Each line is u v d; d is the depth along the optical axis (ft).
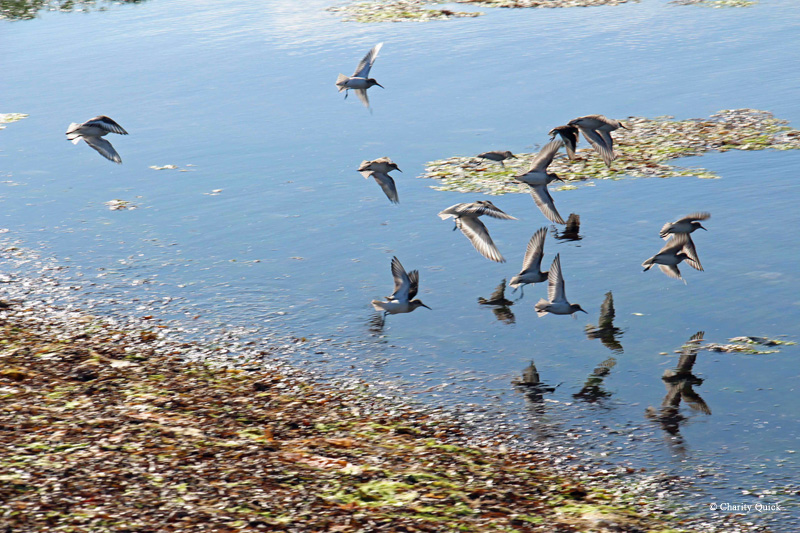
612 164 110.73
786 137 114.73
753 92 135.74
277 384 64.85
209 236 95.55
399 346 71.10
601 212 96.02
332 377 66.13
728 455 54.90
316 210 101.71
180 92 156.15
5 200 109.09
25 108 150.20
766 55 157.89
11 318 75.77
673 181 103.35
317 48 183.21
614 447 56.24
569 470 53.57
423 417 60.23
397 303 69.72
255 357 69.26
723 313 73.77
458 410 61.21
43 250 92.84
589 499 49.98
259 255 89.97
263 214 101.24
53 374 63.98
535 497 49.75
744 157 109.19
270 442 54.60
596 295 78.13
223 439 54.24
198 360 68.49
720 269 81.10
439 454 54.75
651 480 52.21
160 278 85.05
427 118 133.59
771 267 80.69
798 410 59.62
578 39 179.11
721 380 64.03
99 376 64.23
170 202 106.63
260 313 77.20
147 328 74.28
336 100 146.51
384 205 102.06
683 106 131.44
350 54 176.35
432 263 86.48
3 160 125.18
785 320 71.92
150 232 97.30
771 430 57.52
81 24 220.23
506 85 148.36
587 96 139.23
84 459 48.67
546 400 62.44
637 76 149.07
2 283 84.17
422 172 111.86
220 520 43.06
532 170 70.18
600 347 69.87
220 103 148.46
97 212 104.22
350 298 79.66
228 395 62.44
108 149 62.69
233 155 122.72
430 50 175.73
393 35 191.21
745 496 50.42
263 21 215.31
